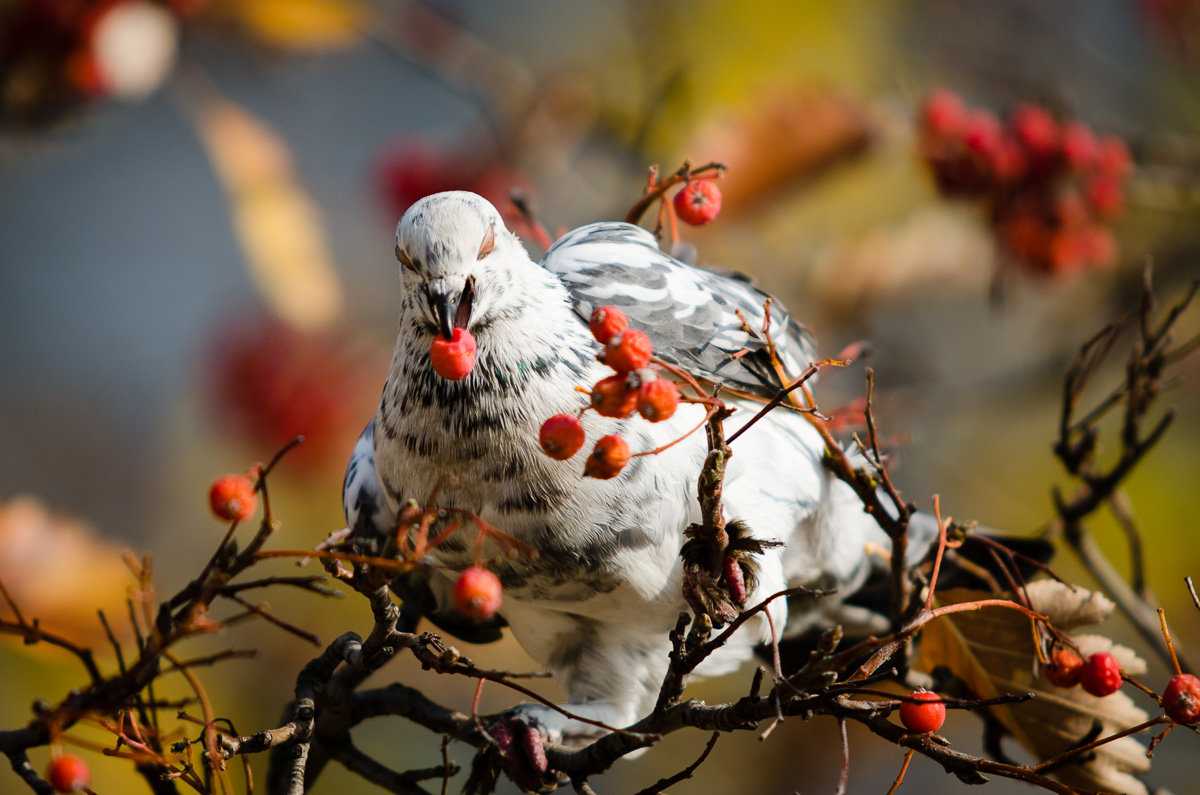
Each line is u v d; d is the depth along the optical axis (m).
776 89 4.15
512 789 4.09
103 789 3.87
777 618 3.86
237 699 4.05
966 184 4.05
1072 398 3.91
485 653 4.25
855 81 4.55
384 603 3.74
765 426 3.87
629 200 4.49
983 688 3.85
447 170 4.47
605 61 5.09
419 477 3.83
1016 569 3.84
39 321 6.50
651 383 3.72
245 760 3.77
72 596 3.87
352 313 5.30
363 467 3.88
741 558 3.77
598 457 3.72
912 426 4.74
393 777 3.84
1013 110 4.19
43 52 4.07
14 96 4.10
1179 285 4.91
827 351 4.63
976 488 4.84
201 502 5.13
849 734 4.58
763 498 3.85
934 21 5.08
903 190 4.69
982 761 3.72
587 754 3.80
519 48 5.21
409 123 6.57
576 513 3.83
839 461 3.83
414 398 3.83
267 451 4.38
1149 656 4.36
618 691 3.88
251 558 3.70
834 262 4.58
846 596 3.93
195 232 6.71
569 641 3.89
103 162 6.70
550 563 3.84
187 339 6.13
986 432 4.88
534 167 4.58
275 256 4.04
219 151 4.09
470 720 3.82
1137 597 3.93
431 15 4.74
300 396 4.39
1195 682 3.74
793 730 4.56
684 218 3.84
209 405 4.50
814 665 3.72
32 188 6.61
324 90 6.42
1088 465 3.91
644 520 3.83
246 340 4.48
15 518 3.88
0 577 3.86
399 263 3.82
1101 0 5.55
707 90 4.47
